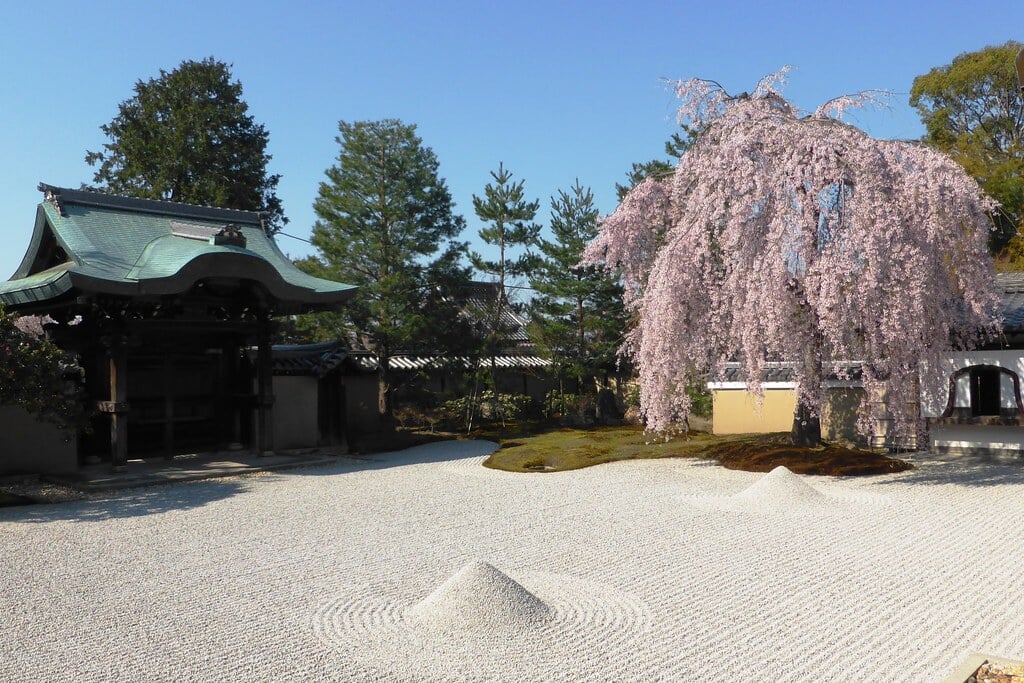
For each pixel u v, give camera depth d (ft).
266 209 102.42
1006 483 39.70
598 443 61.31
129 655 17.66
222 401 56.85
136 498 40.42
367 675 16.29
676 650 17.47
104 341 46.68
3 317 39.34
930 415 51.49
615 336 83.46
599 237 49.49
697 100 47.06
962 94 109.09
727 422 66.33
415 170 74.59
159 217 55.26
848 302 38.17
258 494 40.93
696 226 42.86
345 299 53.98
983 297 40.37
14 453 46.34
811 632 18.52
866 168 39.83
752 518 32.17
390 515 34.40
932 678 15.75
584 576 23.70
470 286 79.36
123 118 98.68
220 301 51.26
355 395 65.41
